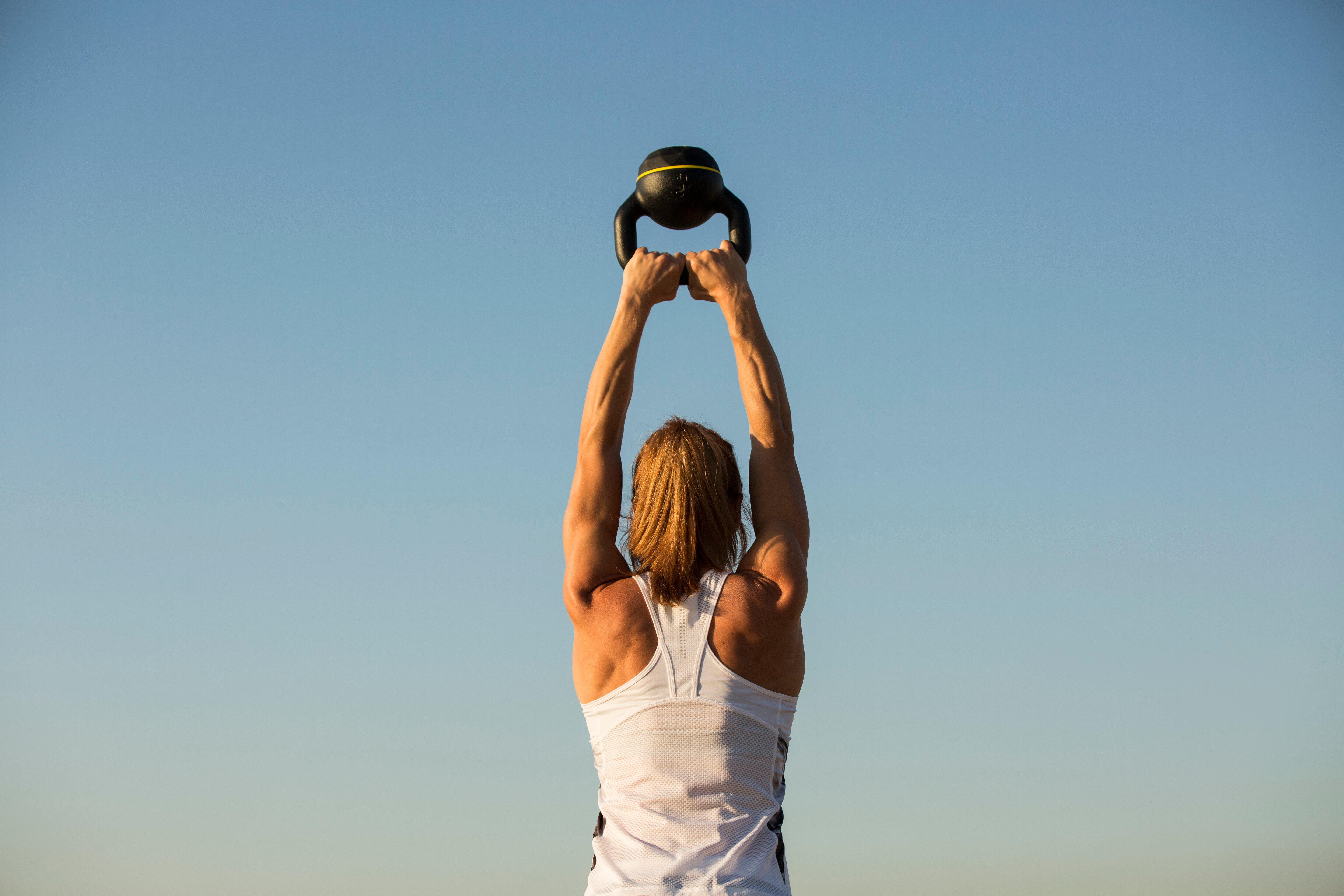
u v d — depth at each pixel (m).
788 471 2.92
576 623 2.79
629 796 2.64
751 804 2.65
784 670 2.76
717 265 3.04
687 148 3.23
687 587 2.73
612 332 2.99
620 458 2.92
